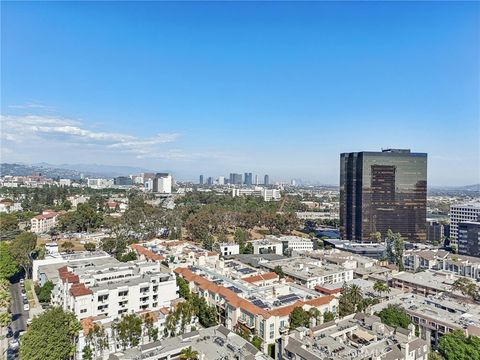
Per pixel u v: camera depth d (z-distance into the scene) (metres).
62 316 99.12
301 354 84.69
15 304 146.88
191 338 96.50
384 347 86.06
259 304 123.94
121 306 123.25
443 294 150.88
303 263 196.12
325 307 128.00
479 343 94.00
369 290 161.75
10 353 106.81
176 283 143.62
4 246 184.62
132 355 87.69
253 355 84.62
